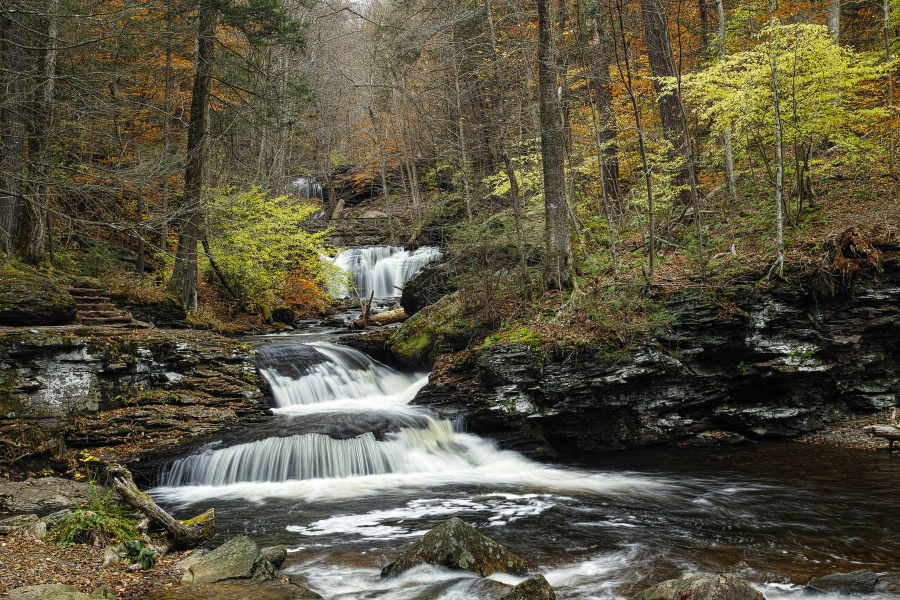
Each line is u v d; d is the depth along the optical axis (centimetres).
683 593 498
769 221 1443
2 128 1381
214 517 841
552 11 1427
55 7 1278
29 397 1022
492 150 2159
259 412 1220
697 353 1238
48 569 576
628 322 1236
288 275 2459
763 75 1353
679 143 1716
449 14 1934
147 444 1061
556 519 830
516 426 1228
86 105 1327
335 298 2677
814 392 1243
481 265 1573
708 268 1309
